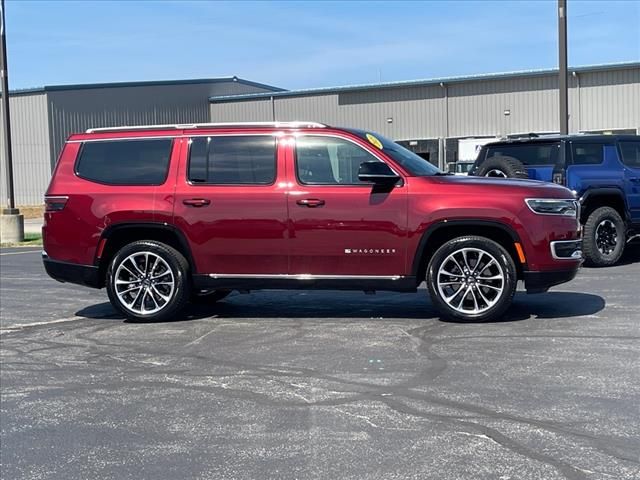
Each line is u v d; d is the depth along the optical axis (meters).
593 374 5.93
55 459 4.61
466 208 7.61
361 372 6.17
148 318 8.38
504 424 4.90
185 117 42.00
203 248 8.10
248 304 9.46
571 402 5.29
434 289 7.83
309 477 4.20
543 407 5.20
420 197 7.71
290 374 6.18
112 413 5.41
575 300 9.03
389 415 5.14
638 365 6.16
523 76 34.47
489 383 5.77
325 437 4.79
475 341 7.08
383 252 7.79
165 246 8.27
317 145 8.02
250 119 42.16
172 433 4.97
